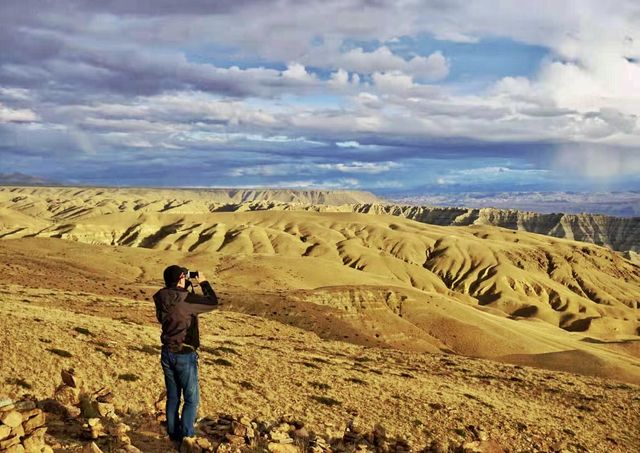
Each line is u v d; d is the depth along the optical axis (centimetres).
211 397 2981
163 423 1391
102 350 3359
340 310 12075
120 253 17475
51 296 6875
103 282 10831
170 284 1086
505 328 13438
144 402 2573
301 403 3359
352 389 4103
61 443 1111
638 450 4044
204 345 4859
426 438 3119
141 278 14638
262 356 4894
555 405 5259
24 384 2317
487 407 4338
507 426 3775
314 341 8162
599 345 15175
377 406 3725
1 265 9781
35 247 16100
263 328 8519
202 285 1102
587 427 4456
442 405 4003
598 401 5634
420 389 4641
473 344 12044
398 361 7056
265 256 19812
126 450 1090
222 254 19412
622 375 10438
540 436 3697
